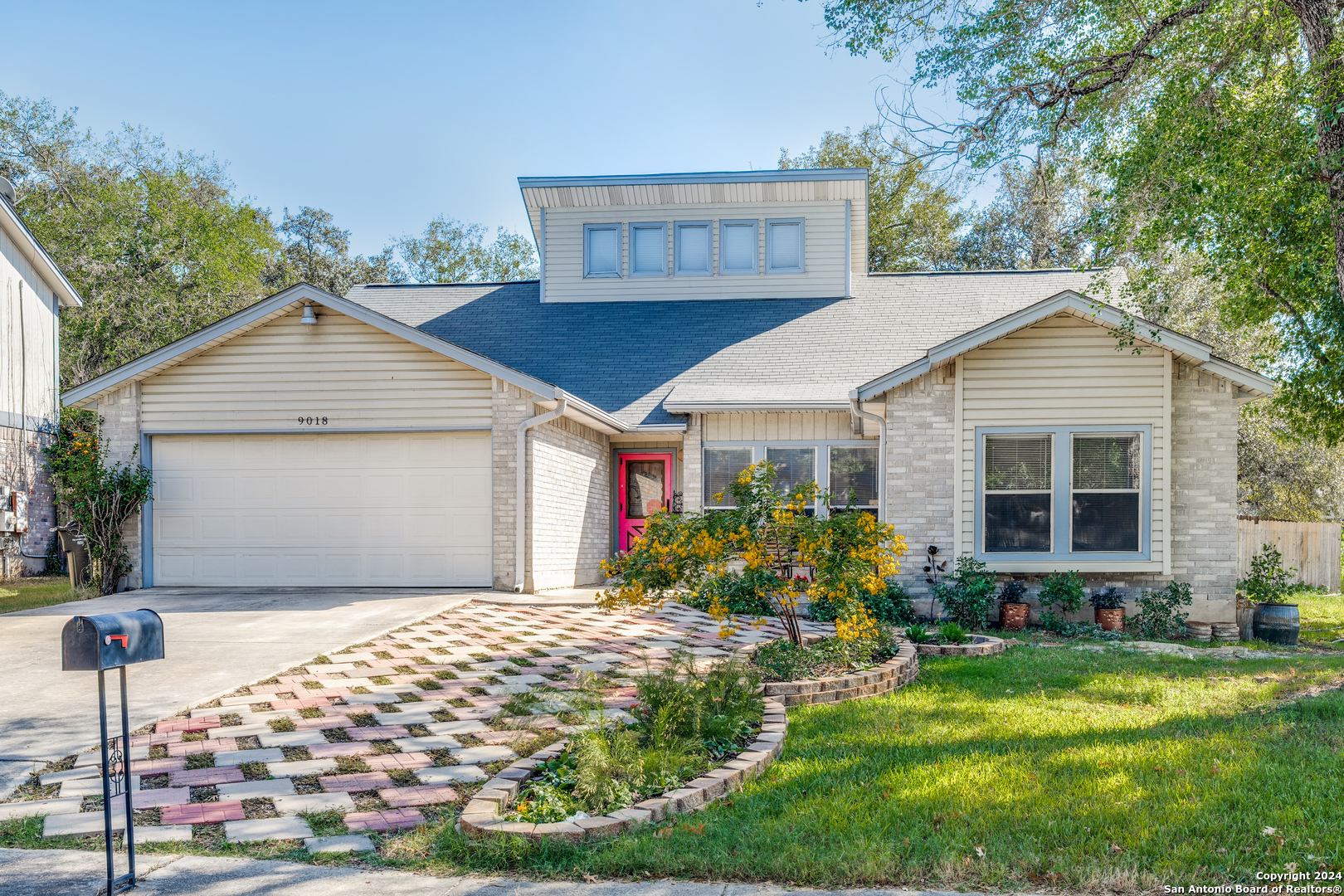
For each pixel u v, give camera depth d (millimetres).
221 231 32719
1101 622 12031
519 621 10922
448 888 3785
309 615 10859
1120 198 10562
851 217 19906
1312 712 6555
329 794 4969
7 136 31688
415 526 13586
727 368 16438
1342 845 3996
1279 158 9836
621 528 17391
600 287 19297
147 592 13234
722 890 3758
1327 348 12484
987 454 12516
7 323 17609
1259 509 23625
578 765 4848
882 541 8055
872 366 16172
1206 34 10297
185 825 4496
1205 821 4309
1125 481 12258
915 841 4125
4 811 4695
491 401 13477
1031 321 11992
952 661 9258
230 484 13805
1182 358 12328
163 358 13477
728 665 6656
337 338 13680
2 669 7871
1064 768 5242
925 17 10422
